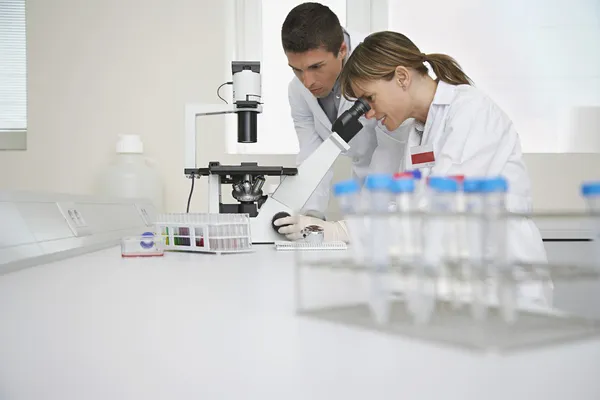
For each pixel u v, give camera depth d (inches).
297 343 22.6
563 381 16.9
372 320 24.3
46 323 28.2
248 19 136.6
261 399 16.6
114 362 21.1
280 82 138.7
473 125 69.3
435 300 23.7
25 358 21.8
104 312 30.8
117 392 17.7
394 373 18.2
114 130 134.7
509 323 22.3
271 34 137.9
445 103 72.9
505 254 22.2
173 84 135.0
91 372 19.9
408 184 24.1
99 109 134.7
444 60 76.1
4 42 139.5
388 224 23.9
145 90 134.7
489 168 68.3
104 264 55.3
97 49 134.6
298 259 29.9
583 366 18.2
